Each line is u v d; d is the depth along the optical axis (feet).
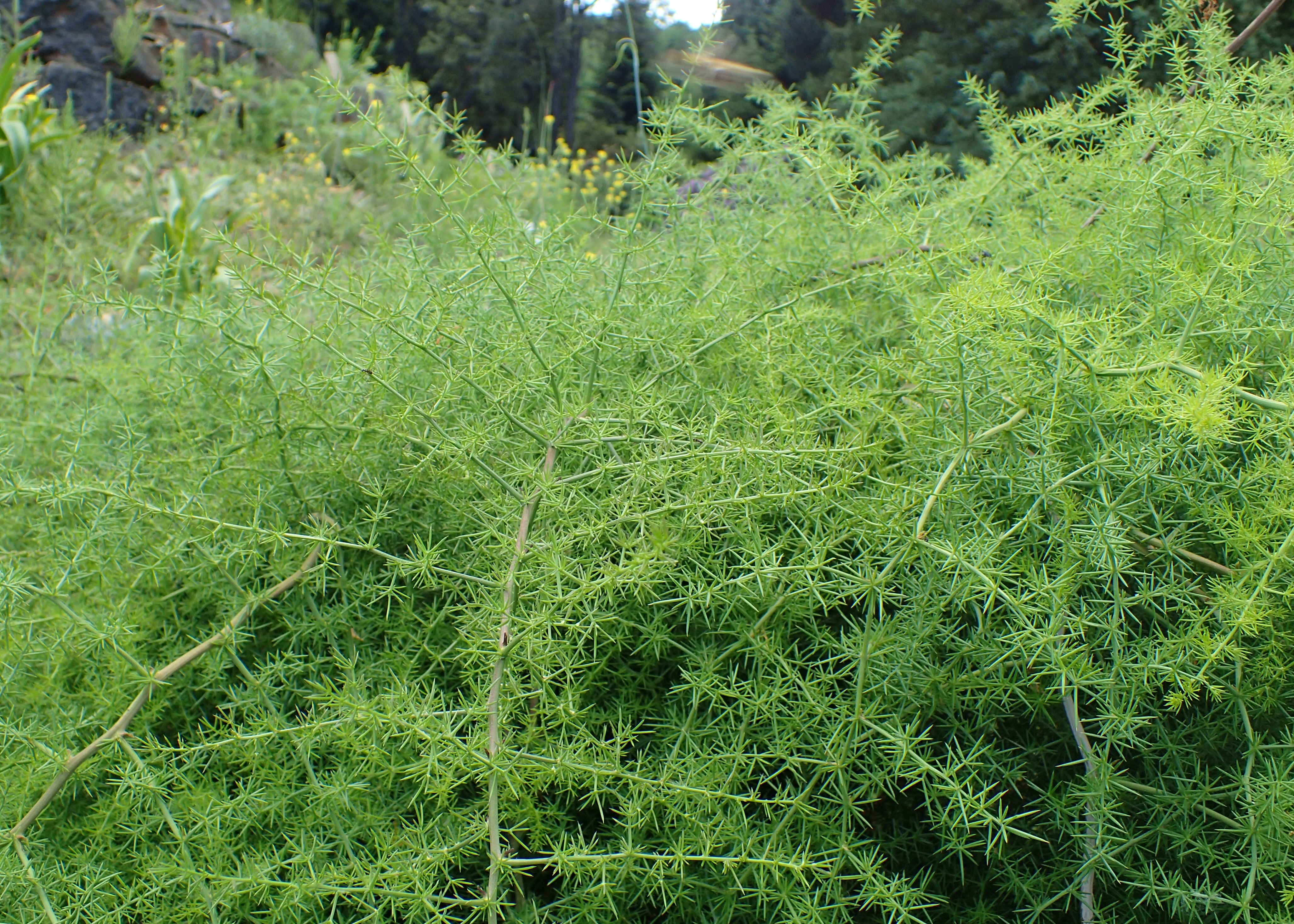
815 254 6.29
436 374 5.10
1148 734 4.29
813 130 6.57
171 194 14.28
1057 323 3.95
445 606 5.10
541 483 4.47
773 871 3.90
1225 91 4.64
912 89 16.38
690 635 4.83
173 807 4.44
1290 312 4.46
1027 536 4.25
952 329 4.02
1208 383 3.52
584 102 39.45
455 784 4.13
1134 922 4.37
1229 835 4.16
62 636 4.85
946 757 4.60
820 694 4.29
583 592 3.99
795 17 21.49
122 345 7.20
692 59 6.48
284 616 4.92
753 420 4.85
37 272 13.25
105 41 25.09
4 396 7.04
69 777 4.33
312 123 24.94
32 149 15.11
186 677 4.97
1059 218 5.51
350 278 5.59
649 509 4.66
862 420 4.87
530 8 41.29
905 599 4.57
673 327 5.56
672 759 4.12
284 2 40.81
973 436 4.28
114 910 4.18
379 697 4.11
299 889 3.85
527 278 5.50
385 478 5.33
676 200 6.17
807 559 4.38
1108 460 4.00
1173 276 4.44
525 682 4.50
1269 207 4.62
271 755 4.61
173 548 5.10
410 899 3.79
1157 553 4.20
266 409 5.35
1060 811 4.23
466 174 5.36
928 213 5.76
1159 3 7.34
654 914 4.56
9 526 6.13
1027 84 15.21
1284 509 3.71
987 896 4.76
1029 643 3.77
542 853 4.57
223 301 5.90
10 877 4.00
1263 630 4.00
